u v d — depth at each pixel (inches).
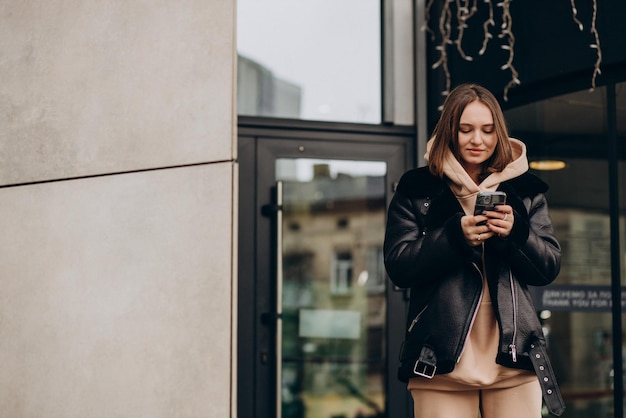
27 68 213.2
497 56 239.9
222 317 184.5
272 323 250.2
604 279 222.1
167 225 192.5
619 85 219.5
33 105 211.5
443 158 137.3
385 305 256.7
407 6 264.4
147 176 195.9
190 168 191.3
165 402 188.9
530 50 231.8
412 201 140.8
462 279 135.3
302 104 257.4
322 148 256.7
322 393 254.2
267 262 251.9
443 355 132.7
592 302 224.2
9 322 207.6
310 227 255.3
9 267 208.8
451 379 134.7
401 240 138.3
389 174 259.6
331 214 256.1
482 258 136.7
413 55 263.9
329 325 254.8
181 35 196.7
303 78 258.4
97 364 197.2
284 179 254.2
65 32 209.9
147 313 192.7
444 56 244.5
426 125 262.1
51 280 204.1
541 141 234.2
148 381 191.0
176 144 194.1
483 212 128.3
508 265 136.1
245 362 248.8
